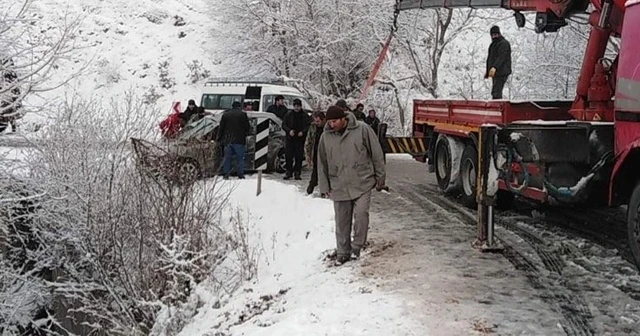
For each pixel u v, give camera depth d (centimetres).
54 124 1229
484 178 857
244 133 1534
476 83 3025
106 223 1076
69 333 1116
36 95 1200
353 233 874
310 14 2873
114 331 977
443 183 1302
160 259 952
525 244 882
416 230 992
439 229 999
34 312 1219
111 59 3672
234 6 2989
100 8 4156
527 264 787
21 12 1145
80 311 1079
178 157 1194
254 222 1177
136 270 1020
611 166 786
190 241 1005
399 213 1134
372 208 1185
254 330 689
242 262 949
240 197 1311
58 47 1168
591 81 962
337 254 857
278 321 691
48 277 1257
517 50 2503
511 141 877
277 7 2938
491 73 1409
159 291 980
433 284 718
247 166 1697
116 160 1194
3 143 1209
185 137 1520
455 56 3234
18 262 1225
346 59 2894
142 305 953
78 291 1088
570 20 1052
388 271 781
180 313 891
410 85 2902
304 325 632
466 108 1185
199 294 903
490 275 745
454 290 695
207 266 970
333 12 2841
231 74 3095
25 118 1226
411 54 2825
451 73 3139
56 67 1270
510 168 888
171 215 1034
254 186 1377
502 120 1014
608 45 1029
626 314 615
